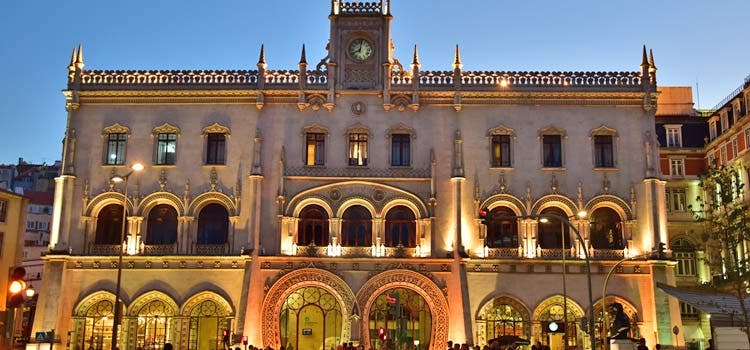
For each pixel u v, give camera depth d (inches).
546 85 2116.1
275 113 2108.8
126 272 2004.2
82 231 2037.4
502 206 2064.5
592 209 2052.2
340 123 2103.8
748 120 2262.6
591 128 2096.5
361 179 2053.4
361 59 2139.5
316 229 2055.9
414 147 2086.6
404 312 1998.0
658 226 2016.5
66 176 2053.4
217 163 2084.2
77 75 2132.1
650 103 2091.5
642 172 2068.2
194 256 1995.6
